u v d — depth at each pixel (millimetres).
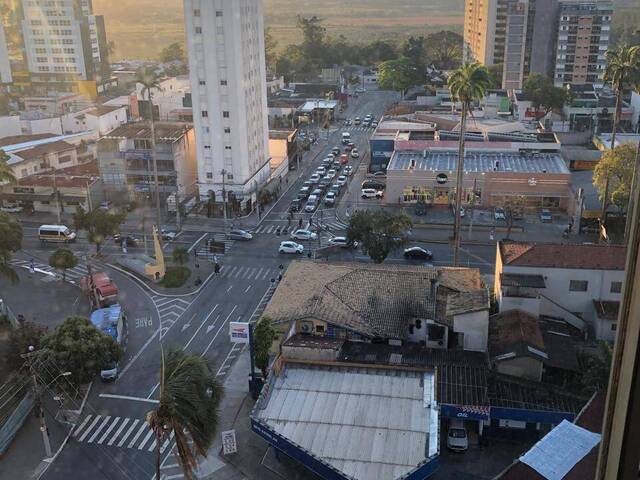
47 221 116375
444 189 117250
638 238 10156
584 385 57562
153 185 121812
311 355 60844
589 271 69562
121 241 105438
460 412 54469
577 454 36469
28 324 69062
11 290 89750
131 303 85000
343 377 58219
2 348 64438
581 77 189250
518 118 169500
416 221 109312
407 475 45531
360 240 85875
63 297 87750
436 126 153000
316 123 188875
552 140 128250
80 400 64438
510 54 191625
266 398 55312
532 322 67125
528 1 186125
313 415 53062
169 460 56062
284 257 98125
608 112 163875
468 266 92562
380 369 58969
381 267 76750
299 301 68812
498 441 56219
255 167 123125
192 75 112688
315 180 134000
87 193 118812
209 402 40281
